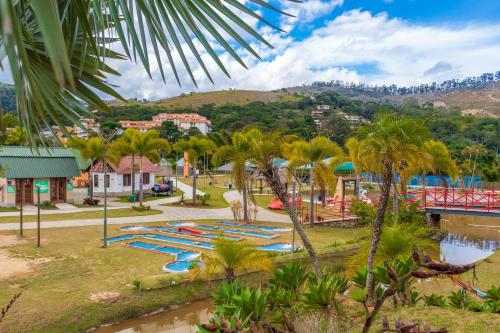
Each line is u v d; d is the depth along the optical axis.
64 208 36.78
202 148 40.72
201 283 16.02
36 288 14.98
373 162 12.76
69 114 3.69
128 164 49.31
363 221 30.28
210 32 2.82
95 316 13.34
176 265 18.53
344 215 32.97
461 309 11.27
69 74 1.41
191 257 20.30
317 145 28.78
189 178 82.69
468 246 26.39
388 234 12.84
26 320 12.41
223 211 38.06
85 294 14.59
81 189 53.47
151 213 35.47
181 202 42.69
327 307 10.94
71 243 22.48
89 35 3.05
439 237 29.08
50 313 12.97
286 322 2.72
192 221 31.81
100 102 3.83
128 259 19.34
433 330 2.00
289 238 25.62
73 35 3.22
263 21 2.71
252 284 16.38
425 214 29.41
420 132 11.59
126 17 2.87
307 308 10.85
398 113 12.79
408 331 1.98
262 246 23.27
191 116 160.12
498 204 29.89
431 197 34.19
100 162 47.22
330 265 19.39
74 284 15.58
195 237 25.17
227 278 14.26
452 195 33.25
